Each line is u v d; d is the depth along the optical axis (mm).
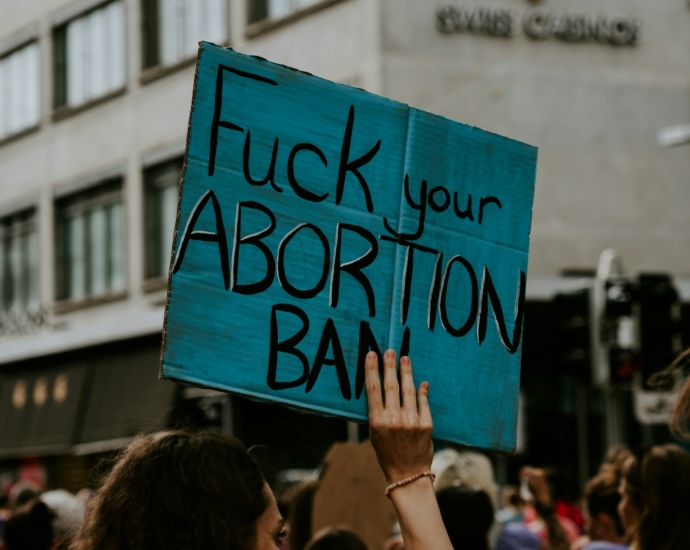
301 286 2906
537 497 8102
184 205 2805
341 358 2918
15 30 25984
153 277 22359
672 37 19938
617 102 19594
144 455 2562
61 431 23156
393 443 2723
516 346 3158
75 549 2588
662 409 11648
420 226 3084
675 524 3857
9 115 26266
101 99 23484
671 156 19766
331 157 2998
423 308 3045
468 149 3188
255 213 2879
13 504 8820
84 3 24125
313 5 19250
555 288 19031
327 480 5543
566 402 19766
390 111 3090
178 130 21906
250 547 2539
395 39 18312
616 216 19562
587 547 5098
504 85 18906
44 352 24125
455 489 4645
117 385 21984
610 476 5715
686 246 19812
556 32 19266
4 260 26359
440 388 3023
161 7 22453
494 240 3191
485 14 18812
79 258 24203
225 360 2787
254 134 2908
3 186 26188
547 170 19281
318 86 2998
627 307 11883
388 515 5555
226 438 2621
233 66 2896
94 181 23656
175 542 2480
